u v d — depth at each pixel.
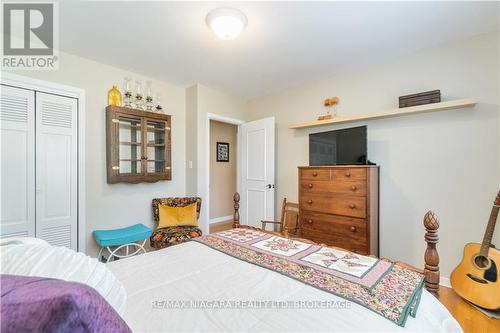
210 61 2.75
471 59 2.22
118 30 2.12
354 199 2.43
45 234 2.40
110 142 2.74
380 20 1.96
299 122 3.52
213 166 5.13
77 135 2.61
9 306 0.35
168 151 3.23
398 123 2.62
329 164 2.83
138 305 0.92
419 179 2.49
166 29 2.11
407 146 2.56
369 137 2.82
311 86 3.39
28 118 2.31
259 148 3.80
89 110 2.70
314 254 1.43
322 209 2.66
